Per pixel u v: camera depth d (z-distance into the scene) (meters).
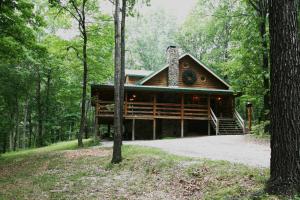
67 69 32.75
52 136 47.19
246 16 24.38
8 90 31.77
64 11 23.42
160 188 9.71
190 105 29.86
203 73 32.34
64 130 48.59
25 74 31.25
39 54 20.50
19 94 34.09
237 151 15.54
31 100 39.00
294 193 6.41
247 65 23.02
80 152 18.09
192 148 17.00
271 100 7.00
